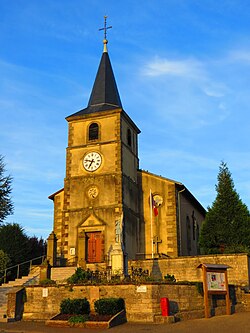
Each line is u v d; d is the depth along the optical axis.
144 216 33.53
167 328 16.36
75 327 17.62
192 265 25.77
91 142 32.97
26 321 20.12
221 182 30.47
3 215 32.84
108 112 33.09
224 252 27.27
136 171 34.88
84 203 31.53
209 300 19.84
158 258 26.86
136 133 36.88
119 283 19.20
